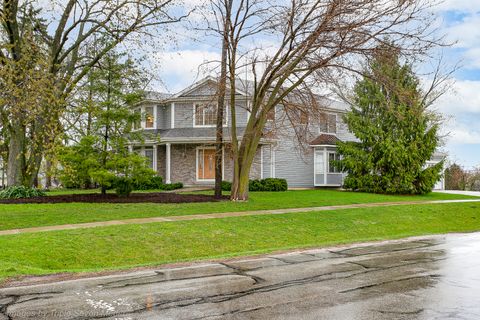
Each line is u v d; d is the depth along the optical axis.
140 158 20.52
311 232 15.24
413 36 17.05
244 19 18.84
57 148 14.90
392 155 28.58
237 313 5.94
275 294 6.94
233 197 20.94
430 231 17.03
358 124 29.95
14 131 20.67
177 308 6.19
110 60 22.14
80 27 23.12
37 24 20.30
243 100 30.11
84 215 15.36
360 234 15.86
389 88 18.69
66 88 21.84
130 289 7.33
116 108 20.16
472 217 20.67
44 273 8.72
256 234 14.22
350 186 30.17
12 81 13.60
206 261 10.02
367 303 6.41
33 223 13.86
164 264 9.70
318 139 32.66
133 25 20.84
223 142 21.86
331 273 8.55
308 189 30.84
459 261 9.81
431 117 32.09
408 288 7.30
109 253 11.43
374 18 16.95
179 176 31.28
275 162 30.97
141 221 14.57
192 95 31.19
